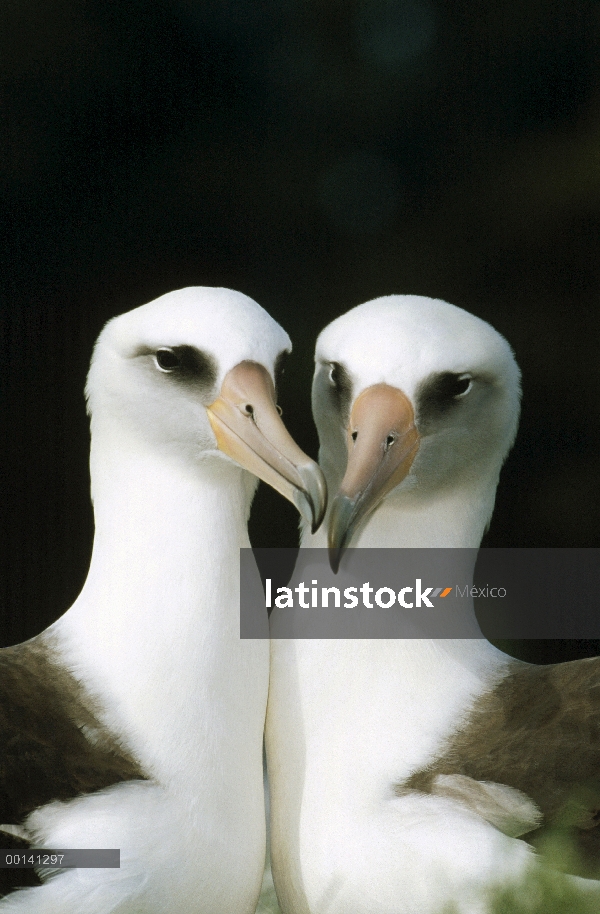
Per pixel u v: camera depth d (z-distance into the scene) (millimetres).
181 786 7949
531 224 19625
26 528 17844
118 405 8508
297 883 8422
